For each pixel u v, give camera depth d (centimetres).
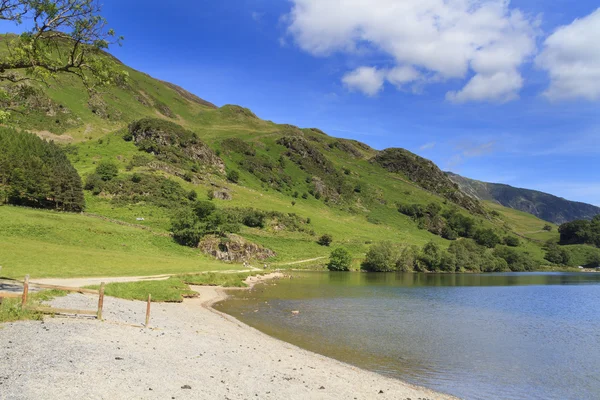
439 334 2836
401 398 1485
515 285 7881
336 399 1367
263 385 1409
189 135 17650
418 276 9881
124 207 11050
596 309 4512
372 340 2550
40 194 9162
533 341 2753
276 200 17112
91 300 2591
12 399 917
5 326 1562
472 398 1588
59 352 1338
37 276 3841
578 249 19050
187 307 3406
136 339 1772
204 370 1479
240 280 5912
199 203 9975
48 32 2214
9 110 2302
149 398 1085
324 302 4347
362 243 13512
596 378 1931
